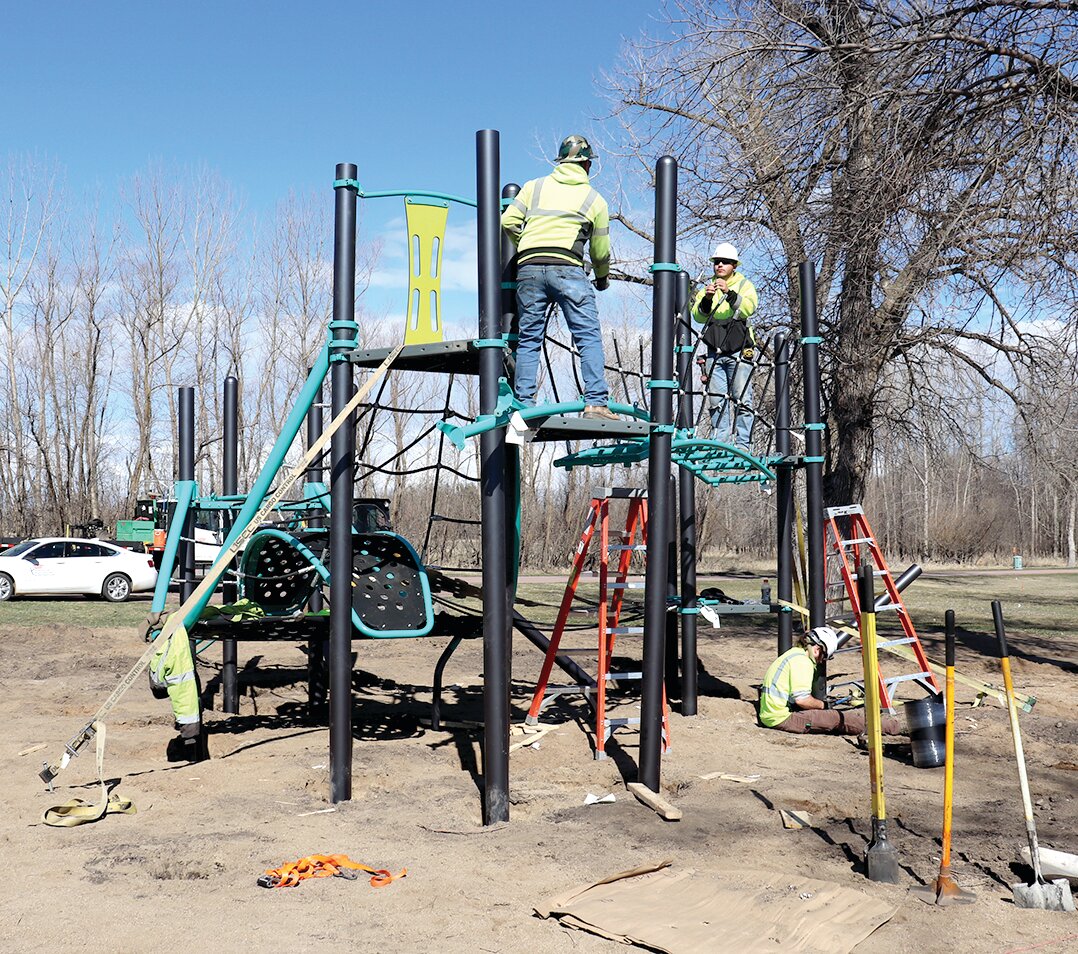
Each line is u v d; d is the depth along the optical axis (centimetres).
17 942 443
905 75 1284
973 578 4231
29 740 868
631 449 843
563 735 887
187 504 914
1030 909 486
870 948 439
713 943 435
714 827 620
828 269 1633
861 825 629
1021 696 1099
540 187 704
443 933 455
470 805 670
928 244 1283
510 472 753
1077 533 7388
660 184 705
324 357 724
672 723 954
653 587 702
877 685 536
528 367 703
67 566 2366
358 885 516
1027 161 1169
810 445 997
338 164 706
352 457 704
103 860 555
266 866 548
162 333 4350
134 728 930
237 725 958
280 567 957
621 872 518
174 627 686
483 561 646
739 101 1584
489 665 639
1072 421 1698
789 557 1041
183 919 470
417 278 695
